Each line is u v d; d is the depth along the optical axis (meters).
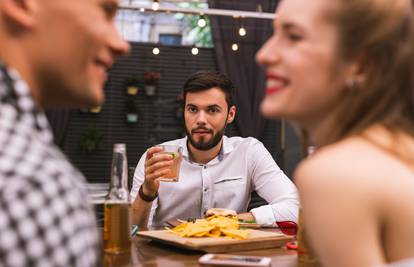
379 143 0.65
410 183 0.61
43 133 0.62
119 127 6.42
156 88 6.50
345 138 0.68
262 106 0.73
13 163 0.53
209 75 2.35
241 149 2.45
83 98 0.70
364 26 0.66
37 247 0.50
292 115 0.71
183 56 6.58
